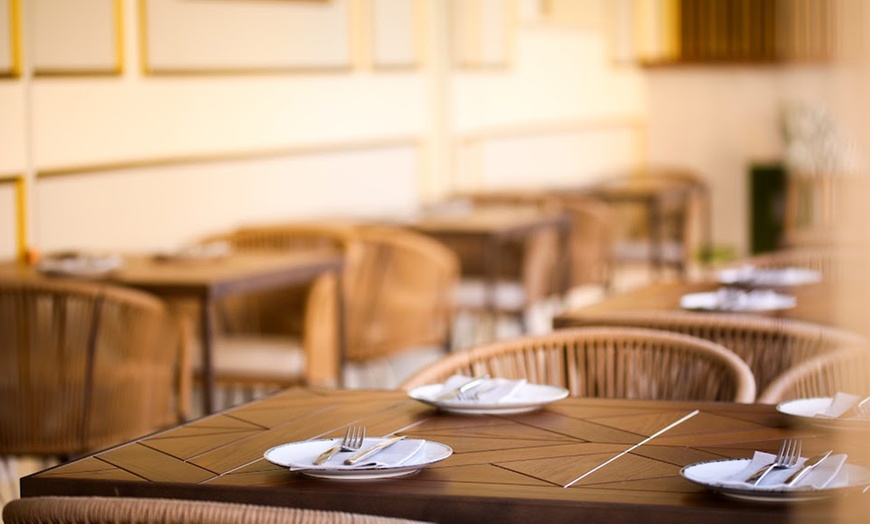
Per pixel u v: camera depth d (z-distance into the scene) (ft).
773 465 5.62
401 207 24.06
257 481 5.81
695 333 9.92
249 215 19.66
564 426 6.84
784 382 8.18
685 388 8.71
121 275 13.85
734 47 34.58
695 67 34.94
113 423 12.25
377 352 17.75
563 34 31.40
